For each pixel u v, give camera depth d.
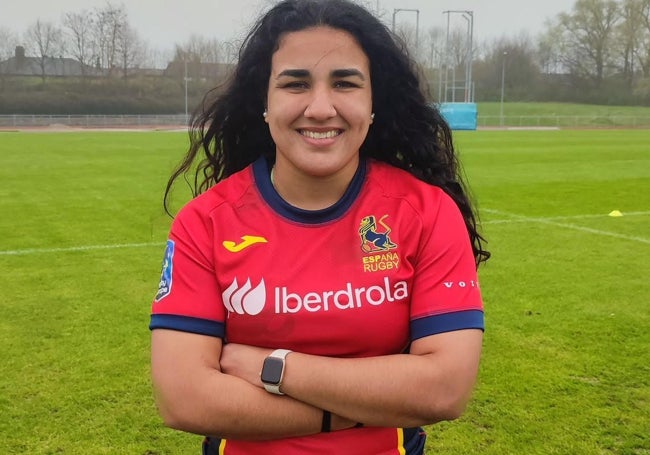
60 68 80.06
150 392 4.48
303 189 1.94
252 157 2.38
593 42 79.06
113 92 74.19
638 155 25.91
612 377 4.69
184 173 2.74
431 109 2.29
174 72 78.19
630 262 8.15
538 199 13.80
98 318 6.00
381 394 1.78
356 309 1.84
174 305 1.89
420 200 1.97
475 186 16.02
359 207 1.93
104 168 20.62
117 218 11.38
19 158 24.44
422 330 1.87
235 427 1.82
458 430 3.96
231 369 1.87
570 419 4.09
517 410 4.20
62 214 11.80
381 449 1.91
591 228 10.48
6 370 4.81
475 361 1.86
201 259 1.91
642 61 78.06
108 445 3.80
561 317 6.00
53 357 5.07
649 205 12.95
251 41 2.09
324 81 1.90
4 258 8.38
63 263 8.12
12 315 6.08
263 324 1.86
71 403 4.30
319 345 1.85
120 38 78.62
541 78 83.56
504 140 37.19
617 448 3.76
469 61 62.53
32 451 3.73
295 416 1.81
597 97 79.19
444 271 1.90
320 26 1.91
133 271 7.70
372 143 2.29
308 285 1.85
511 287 6.99
